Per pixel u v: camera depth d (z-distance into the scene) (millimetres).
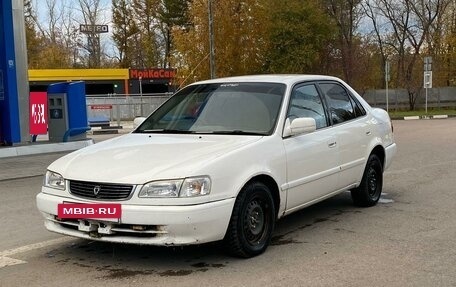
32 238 6059
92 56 67062
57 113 14727
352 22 39844
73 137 14898
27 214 7355
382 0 43562
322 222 6582
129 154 5148
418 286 4414
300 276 4664
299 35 34656
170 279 4617
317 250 5414
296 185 5695
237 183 4895
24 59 14461
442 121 27031
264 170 5195
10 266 5074
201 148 5137
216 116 5922
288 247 5520
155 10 63781
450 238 5781
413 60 40844
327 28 35656
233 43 30812
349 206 7461
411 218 6711
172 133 5871
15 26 14203
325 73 37438
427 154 12977
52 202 4949
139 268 4918
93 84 45875
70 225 4922
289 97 5945
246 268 4875
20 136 14375
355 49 40375
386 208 7309
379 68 48250
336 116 6703
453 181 9234
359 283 4488
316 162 6020
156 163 4824
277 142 5500
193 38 30984
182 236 4570
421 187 8758
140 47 66688
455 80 41625
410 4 41406
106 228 4691
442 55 41438
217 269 4855
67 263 5113
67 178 4922
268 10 33438
